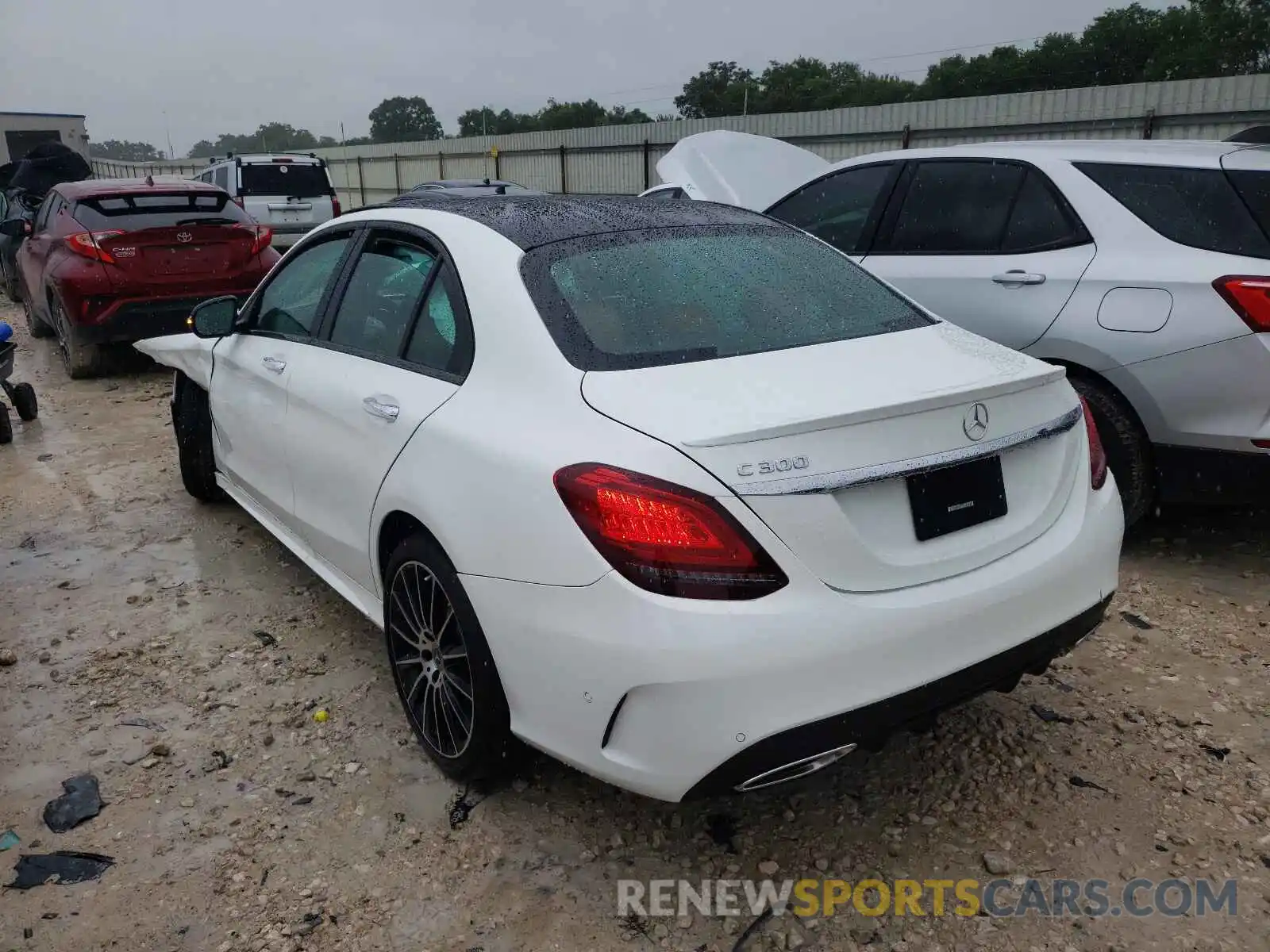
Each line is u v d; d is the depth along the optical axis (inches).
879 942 90.6
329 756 119.9
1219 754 116.5
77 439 265.4
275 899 97.0
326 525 133.6
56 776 117.0
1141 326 157.3
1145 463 163.2
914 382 95.8
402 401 113.0
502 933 92.4
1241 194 156.2
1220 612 152.9
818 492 83.6
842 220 209.0
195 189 353.1
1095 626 103.6
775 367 97.3
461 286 111.9
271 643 148.6
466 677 105.7
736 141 309.4
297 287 151.8
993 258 179.5
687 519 81.7
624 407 89.8
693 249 119.0
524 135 1130.0
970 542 92.0
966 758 116.5
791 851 102.6
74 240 322.3
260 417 152.7
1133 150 173.0
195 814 109.9
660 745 84.1
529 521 90.4
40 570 176.6
